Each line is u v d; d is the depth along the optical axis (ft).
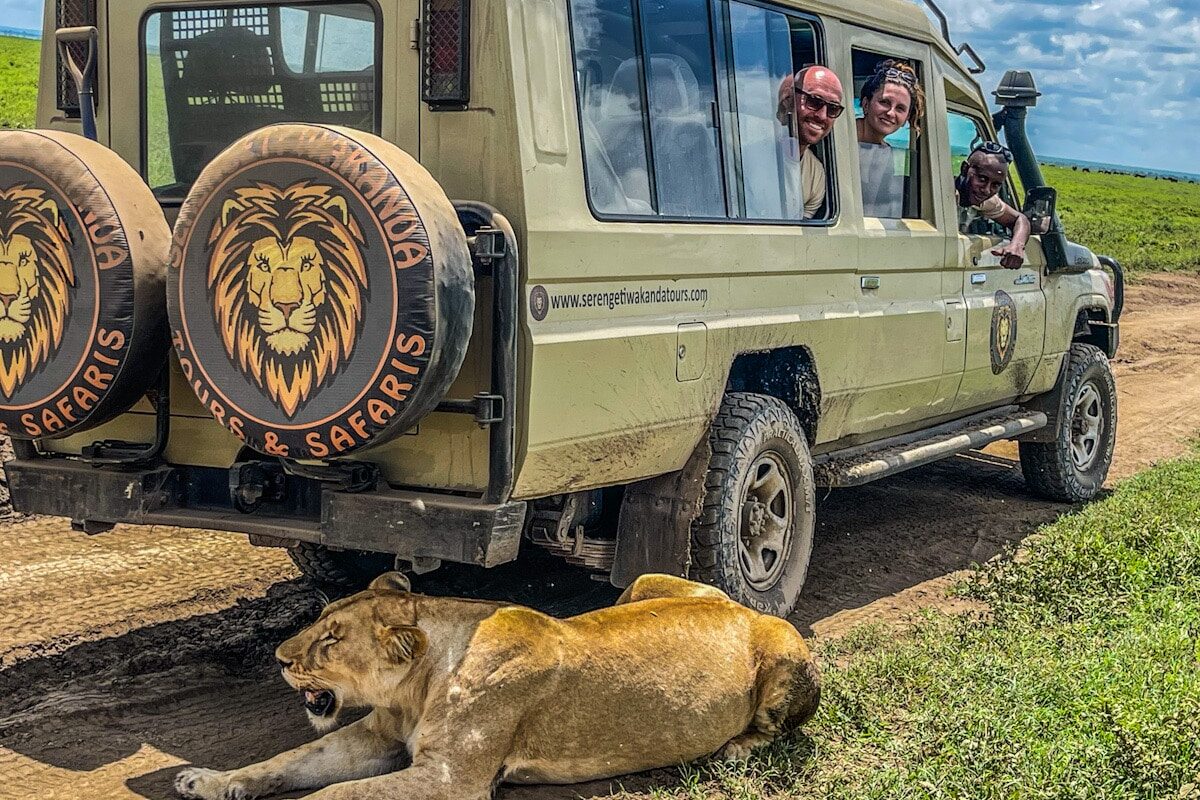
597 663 13.32
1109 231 122.42
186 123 16.40
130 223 13.91
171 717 15.21
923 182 23.49
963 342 24.21
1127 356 56.49
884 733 15.15
